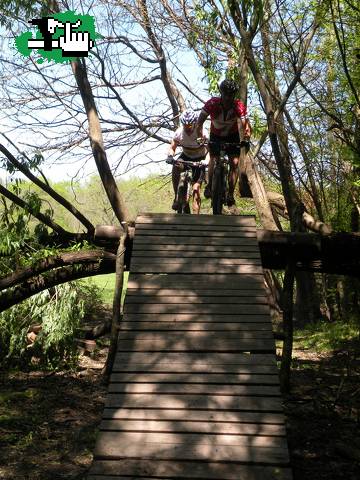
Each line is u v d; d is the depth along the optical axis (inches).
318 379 252.8
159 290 179.2
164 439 126.7
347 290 401.7
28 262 239.1
